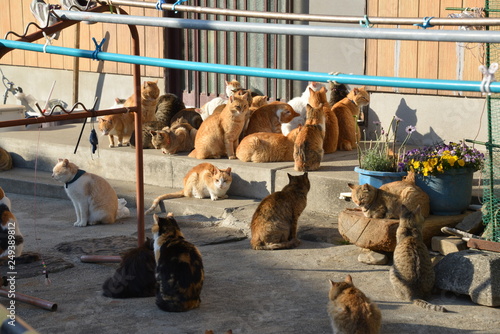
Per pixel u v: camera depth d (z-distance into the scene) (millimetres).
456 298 5855
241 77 8977
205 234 6910
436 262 6086
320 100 7793
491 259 5797
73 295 5977
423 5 7676
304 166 7258
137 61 5344
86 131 9141
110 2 5691
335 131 7781
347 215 6449
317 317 5621
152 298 5914
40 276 6266
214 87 9133
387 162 6699
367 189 6332
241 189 7539
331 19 5035
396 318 5586
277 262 6379
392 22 4898
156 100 8516
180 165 7855
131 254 5973
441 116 7707
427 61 7695
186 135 8141
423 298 5809
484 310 5688
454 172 6418
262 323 5566
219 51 9070
